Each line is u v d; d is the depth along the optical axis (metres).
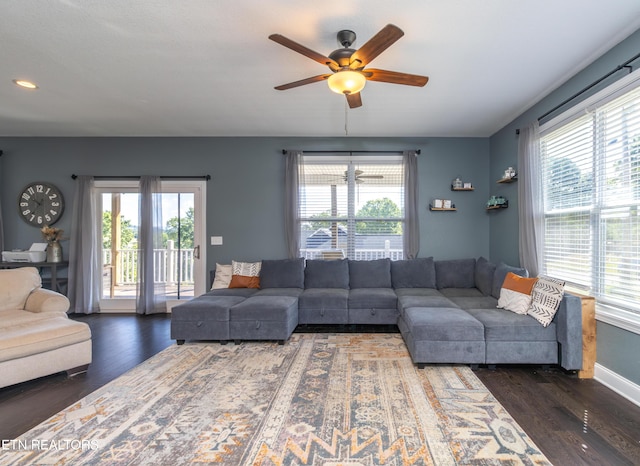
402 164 4.72
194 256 4.79
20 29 2.23
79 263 4.62
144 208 4.63
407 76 2.21
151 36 2.32
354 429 1.91
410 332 2.91
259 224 4.77
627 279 2.38
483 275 3.97
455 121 4.11
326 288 4.21
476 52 2.53
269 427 1.93
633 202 2.33
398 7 2.01
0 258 4.65
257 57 2.61
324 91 3.25
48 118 4.01
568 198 3.02
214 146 4.77
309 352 3.14
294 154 4.63
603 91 2.52
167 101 3.50
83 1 1.95
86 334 2.73
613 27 2.23
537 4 2.00
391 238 4.77
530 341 2.70
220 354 3.11
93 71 2.83
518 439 1.81
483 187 4.71
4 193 4.74
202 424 1.97
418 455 1.68
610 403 2.20
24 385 2.48
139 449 1.74
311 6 2.00
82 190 4.66
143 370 2.75
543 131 3.33
